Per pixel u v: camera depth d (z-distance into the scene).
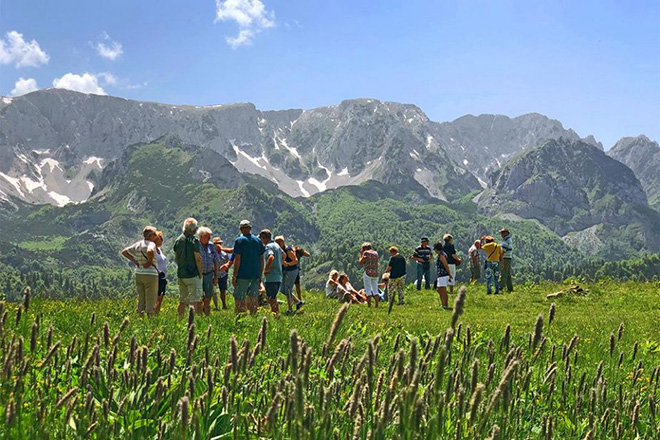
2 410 3.76
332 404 4.45
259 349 4.05
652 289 33.06
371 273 27.77
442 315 22.64
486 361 7.10
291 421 3.50
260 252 18.52
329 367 3.44
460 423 3.81
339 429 4.07
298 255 22.58
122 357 6.33
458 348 8.20
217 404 4.44
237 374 3.92
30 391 4.74
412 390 3.07
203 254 18.47
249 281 18.30
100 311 14.64
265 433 4.09
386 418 3.21
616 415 4.74
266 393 4.93
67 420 3.75
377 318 18.06
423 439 3.33
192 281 17.17
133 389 4.53
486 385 4.62
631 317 22.77
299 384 2.98
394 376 3.21
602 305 29.14
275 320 13.58
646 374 8.46
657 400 6.21
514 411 4.87
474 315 23.70
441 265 27.44
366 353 3.73
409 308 26.95
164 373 5.33
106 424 3.91
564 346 5.48
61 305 16.06
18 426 3.67
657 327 18.34
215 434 4.12
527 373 5.02
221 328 11.65
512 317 22.44
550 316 4.16
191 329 4.29
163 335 8.83
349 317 16.81
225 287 23.09
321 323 13.45
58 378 5.22
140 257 16.94
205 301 18.91
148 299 17.09
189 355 4.29
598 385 4.90
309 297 30.70
